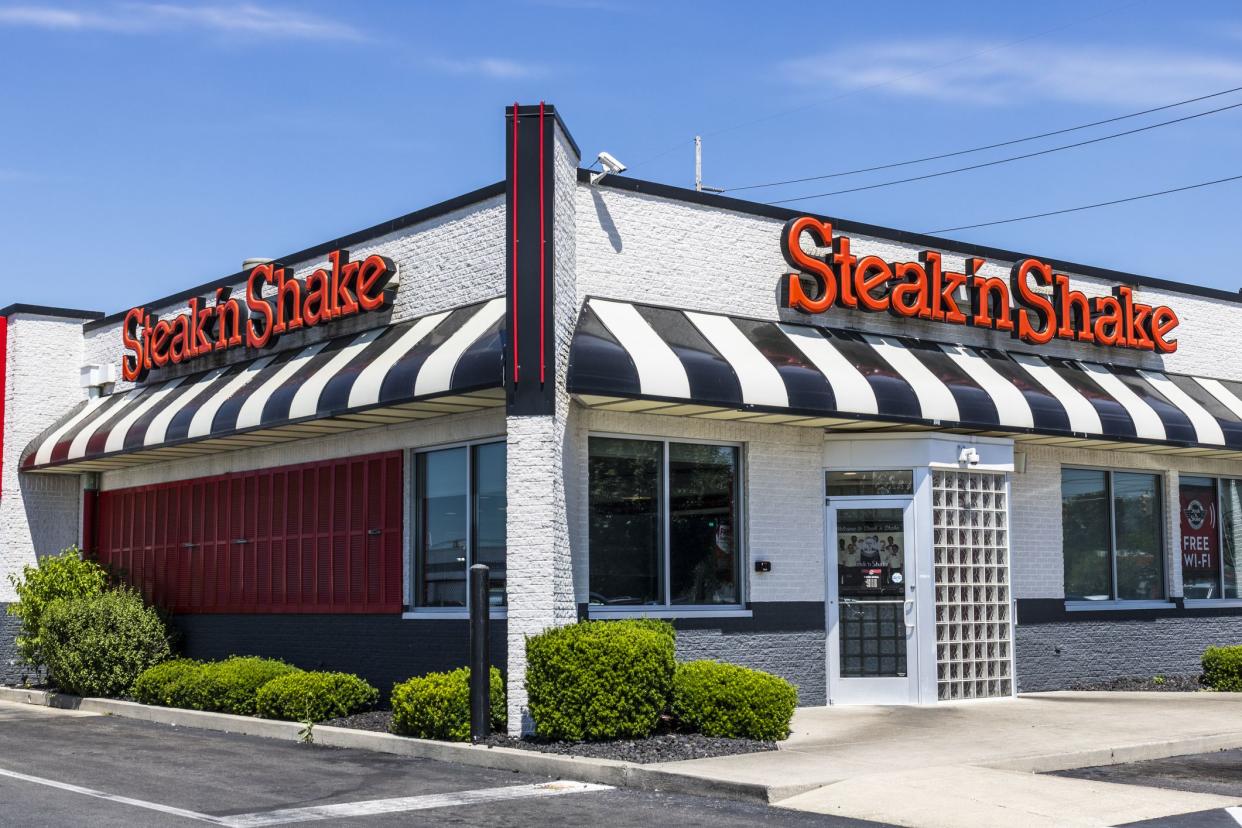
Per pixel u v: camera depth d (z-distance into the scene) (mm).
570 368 14703
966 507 18047
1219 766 13180
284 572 19578
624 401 15227
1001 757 12812
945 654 17562
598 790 11820
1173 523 21453
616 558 16016
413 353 16078
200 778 12523
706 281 17047
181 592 21797
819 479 17641
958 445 17812
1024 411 18094
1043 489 19781
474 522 16609
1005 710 16688
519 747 13469
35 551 23734
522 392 14531
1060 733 14539
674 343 15711
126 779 12453
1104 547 20734
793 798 11086
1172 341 21328
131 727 17266
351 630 18188
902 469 17516
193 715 17391
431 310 17219
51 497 24000
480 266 16516
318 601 18844
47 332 24406
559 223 15023
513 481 14516
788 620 17125
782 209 17891
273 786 12016
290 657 19281
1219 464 22156
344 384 16625
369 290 17734
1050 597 19594
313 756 14148
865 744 13758
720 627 16562
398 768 13219
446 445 17141
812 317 17781
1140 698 18172
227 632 20625
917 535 17391
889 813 10406
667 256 16766
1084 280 20984
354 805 10953
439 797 11406
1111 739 14047
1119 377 20609
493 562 16266
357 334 18297
